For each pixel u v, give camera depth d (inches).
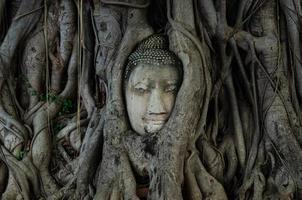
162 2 186.2
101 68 181.3
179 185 165.6
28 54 192.4
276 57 181.3
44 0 190.9
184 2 174.7
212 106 182.1
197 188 170.1
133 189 169.6
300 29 185.9
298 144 175.9
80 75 188.2
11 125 184.5
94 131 179.2
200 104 171.0
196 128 171.9
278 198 171.5
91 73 188.2
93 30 187.3
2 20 194.7
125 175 170.6
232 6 187.2
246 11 184.1
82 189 175.6
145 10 181.5
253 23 184.9
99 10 182.5
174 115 167.8
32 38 193.0
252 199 172.4
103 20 181.6
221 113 184.7
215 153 177.3
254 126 181.0
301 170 172.6
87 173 176.4
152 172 168.1
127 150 172.2
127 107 173.9
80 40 185.8
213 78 181.2
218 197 171.0
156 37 175.0
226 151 181.0
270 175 173.9
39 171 182.9
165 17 185.0
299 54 185.5
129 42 175.5
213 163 176.2
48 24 193.2
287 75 184.2
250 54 181.8
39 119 186.2
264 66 181.3
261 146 178.4
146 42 174.9
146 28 177.8
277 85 179.9
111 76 175.0
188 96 167.6
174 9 174.9
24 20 191.6
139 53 172.2
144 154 169.9
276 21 185.6
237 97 185.5
